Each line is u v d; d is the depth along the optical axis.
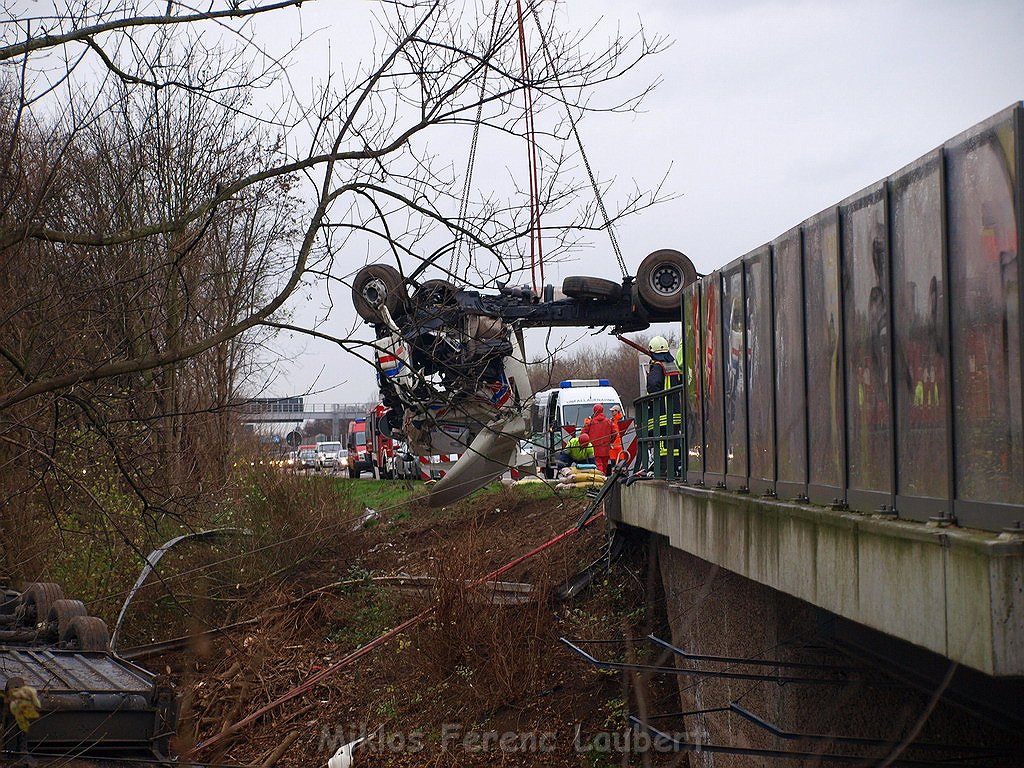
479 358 9.22
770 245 9.45
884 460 6.81
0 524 13.78
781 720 10.18
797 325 8.66
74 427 10.61
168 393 13.38
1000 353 5.25
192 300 10.00
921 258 6.20
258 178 7.74
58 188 8.56
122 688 10.07
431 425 8.88
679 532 12.85
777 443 9.26
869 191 7.04
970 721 7.47
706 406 12.17
